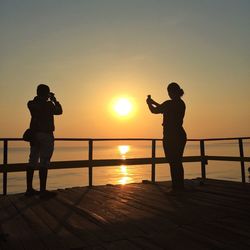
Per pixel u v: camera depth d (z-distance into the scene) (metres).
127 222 3.62
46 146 5.36
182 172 5.63
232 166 101.19
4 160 5.99
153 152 7.60
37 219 3.84
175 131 5.52
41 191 5.32
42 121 5.36
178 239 2.97
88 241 2.97
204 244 2.81
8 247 2.83
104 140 7.04
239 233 3.13
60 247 2.81
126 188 6.43
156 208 4.36
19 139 6.09
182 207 4.40
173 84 5.63
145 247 2.77
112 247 2.79
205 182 7.15
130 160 7.28
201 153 8.16
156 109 5.65
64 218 3.87
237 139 7.22
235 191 5.79
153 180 7.57
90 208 4.41
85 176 71.88
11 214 4.12
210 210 4.18
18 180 65.62
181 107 5.56
